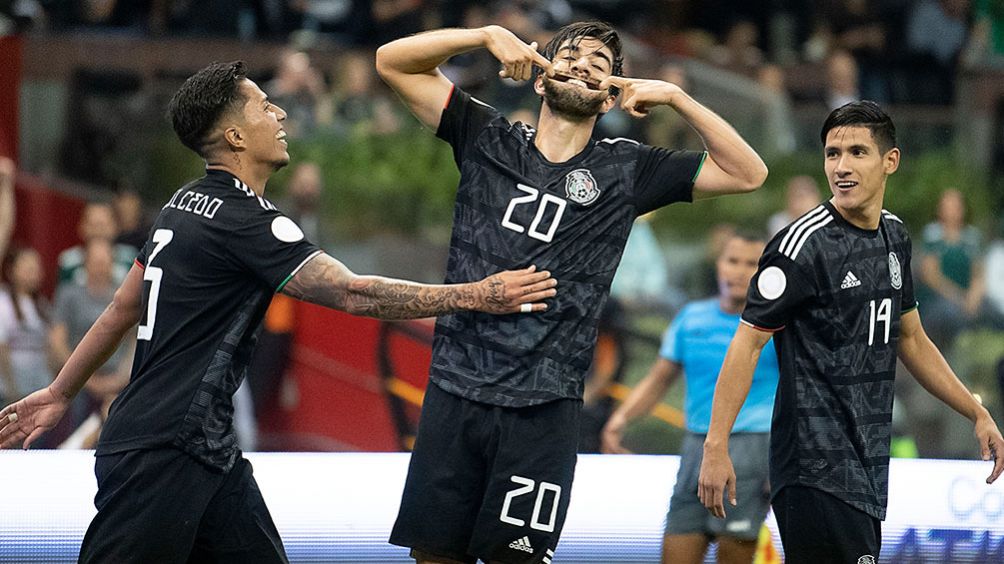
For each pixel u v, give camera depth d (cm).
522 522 1455
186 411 1414
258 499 1491
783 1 4303
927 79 3944
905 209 3331
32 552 1880
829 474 1479
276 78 3509
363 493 1950
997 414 2820
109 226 2784
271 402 2689
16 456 1900
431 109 1527
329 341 2717
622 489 1991
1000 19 4209
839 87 3828
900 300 1528
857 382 1488
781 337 1515
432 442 1471
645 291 3053
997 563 1967
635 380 2767
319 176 3066
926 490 1977
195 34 3647
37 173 3173
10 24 3675
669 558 1975
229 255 1429
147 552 1412
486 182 1484
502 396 1441
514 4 3741
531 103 3148
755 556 1953
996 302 3150
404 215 3091
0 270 2736
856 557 1488
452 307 1391
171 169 3192
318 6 3878
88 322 2630
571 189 1462
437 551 1480
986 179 3431
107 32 3681
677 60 3734
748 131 3406
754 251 1991
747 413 1952
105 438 1434
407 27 3816
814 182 3294
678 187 1495
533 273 1398
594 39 1478
